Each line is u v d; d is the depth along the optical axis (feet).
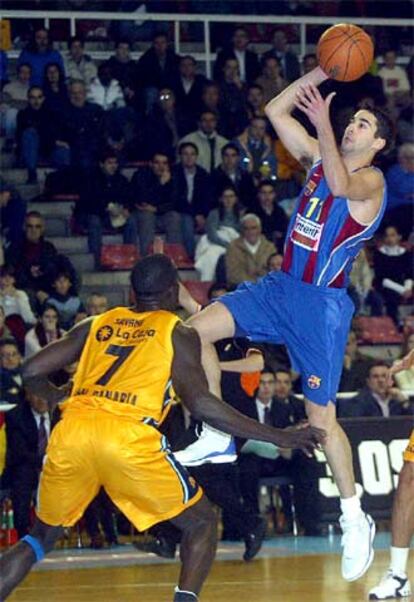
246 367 42.24
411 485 35.86
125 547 52.06
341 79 33.68
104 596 38.60
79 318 62.28
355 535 34.58
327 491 54.85
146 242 71.31
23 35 79.71
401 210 76.74
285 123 34.76
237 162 73.36
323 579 41.19
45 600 37.93
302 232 33.58
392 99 81.61
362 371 61.77
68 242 71.87
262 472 54.75
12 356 55.93
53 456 29.04
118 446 28.53
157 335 29.30
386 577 36.19
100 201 71.97
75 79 75.10
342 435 34.45
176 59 76.38
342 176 31.73
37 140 73.87
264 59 77.97
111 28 81.56
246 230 68.18
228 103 76.38
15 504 50.60
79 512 29.71
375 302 71.67
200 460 39.68
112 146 74.95
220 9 83.20
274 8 84.23
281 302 33.73
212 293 60.59
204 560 29.22
